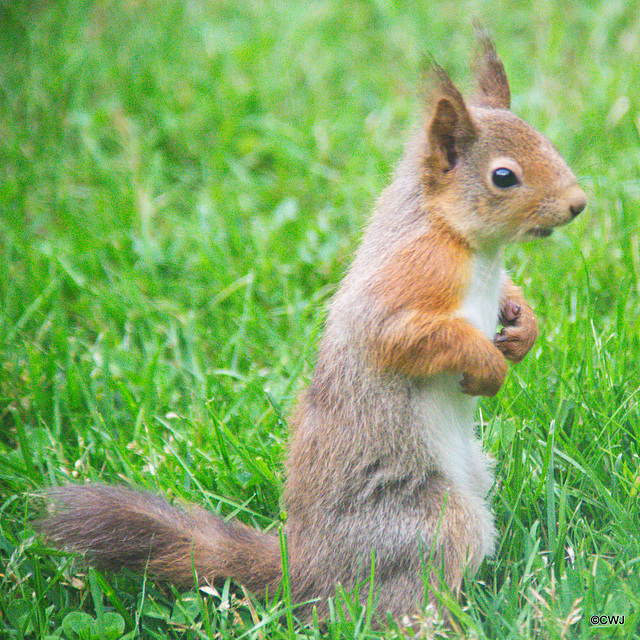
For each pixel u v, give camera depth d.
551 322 9.80
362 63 15.93
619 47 15.27
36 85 15.10
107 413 9.52
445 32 16.34
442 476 7.16
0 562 7.89
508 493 7.70
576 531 7.30
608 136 13.18
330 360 7.31
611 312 10.07
